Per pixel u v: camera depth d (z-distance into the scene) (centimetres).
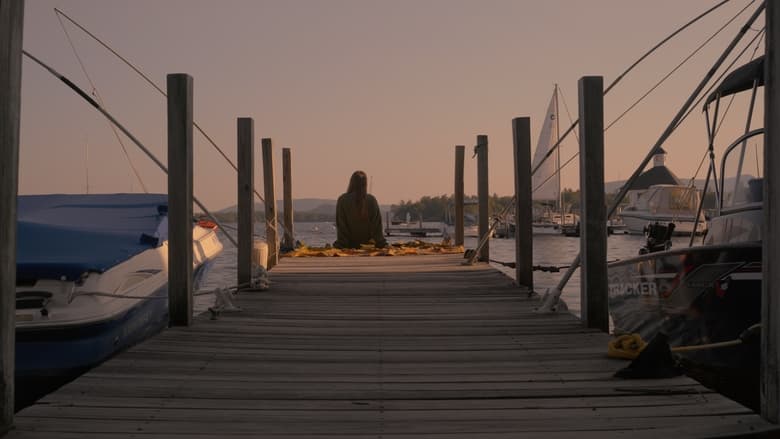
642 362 468
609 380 463
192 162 657
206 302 1449
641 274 758
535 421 379
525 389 443
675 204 5041
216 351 554
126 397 423
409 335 629
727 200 755
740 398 675
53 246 629
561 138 795
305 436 356
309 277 1080
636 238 6062
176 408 402
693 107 714
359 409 403
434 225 9525
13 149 342
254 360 525
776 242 356
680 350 704
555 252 4038
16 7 339
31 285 573
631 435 353
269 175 1320
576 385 452
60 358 568
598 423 374
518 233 940
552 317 721
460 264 1263
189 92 639
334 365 512
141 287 700
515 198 938
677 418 380
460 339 611
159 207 828
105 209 860
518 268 942
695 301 677
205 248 1042
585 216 646
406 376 479
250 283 924
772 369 362
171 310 659
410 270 1170
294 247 1680
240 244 930
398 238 6341
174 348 564
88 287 585
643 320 762
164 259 789
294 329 655
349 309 777
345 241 1642
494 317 723
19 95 344
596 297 650
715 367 668
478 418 386
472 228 6556
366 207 1639
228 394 432
